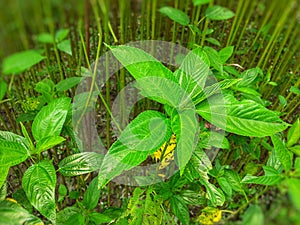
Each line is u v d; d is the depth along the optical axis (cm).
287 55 58
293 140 33
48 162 37
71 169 40
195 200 46
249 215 24
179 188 46
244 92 44
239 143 49
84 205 43
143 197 48
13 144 35
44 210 35
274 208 23
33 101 43
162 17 56
